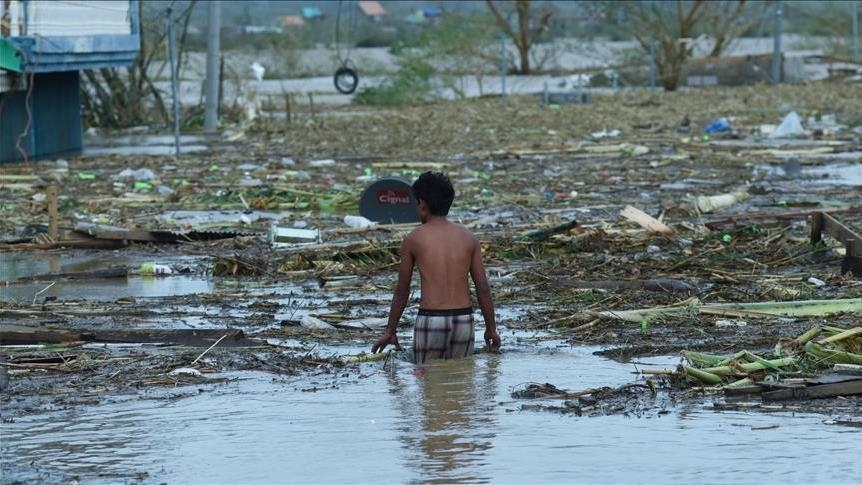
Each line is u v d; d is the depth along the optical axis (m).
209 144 49.47
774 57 90.62
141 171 35.62
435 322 13.38
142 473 9.47
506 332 15.03
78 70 45.31
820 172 36.66
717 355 13.30
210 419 11.02
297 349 14.10
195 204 29.50
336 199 28.97
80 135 45.94
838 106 66.88
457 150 44.47
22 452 10.04
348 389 12.09
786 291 17.12
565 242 21.30
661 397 11.59
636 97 78.56
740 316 15.60
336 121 59.88
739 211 27.30
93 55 43.72
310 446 10.11
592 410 11.12
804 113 61.84
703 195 30.47
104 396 11.92
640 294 17.16
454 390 11.99
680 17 92.06
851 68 97.12
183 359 13.39
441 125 56.34
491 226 24.78
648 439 10.16
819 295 16.98
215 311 16.64
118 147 48.81
